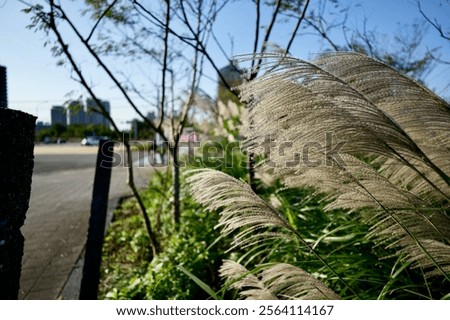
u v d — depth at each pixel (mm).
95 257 3150
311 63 1668
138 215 6824
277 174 2412
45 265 4645
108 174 3293
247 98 1821
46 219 7137
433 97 1735
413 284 2387
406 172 2281
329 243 3066
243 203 2156
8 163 1533
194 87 5098
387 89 1801
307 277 2176
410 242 2109
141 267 4441
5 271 1559
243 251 3898
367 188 2080
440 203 2391
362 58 1738
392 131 1714
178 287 3373
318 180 2246
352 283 2576
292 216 3393
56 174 15797
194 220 4965
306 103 1706
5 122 1505
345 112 1688
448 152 2014
